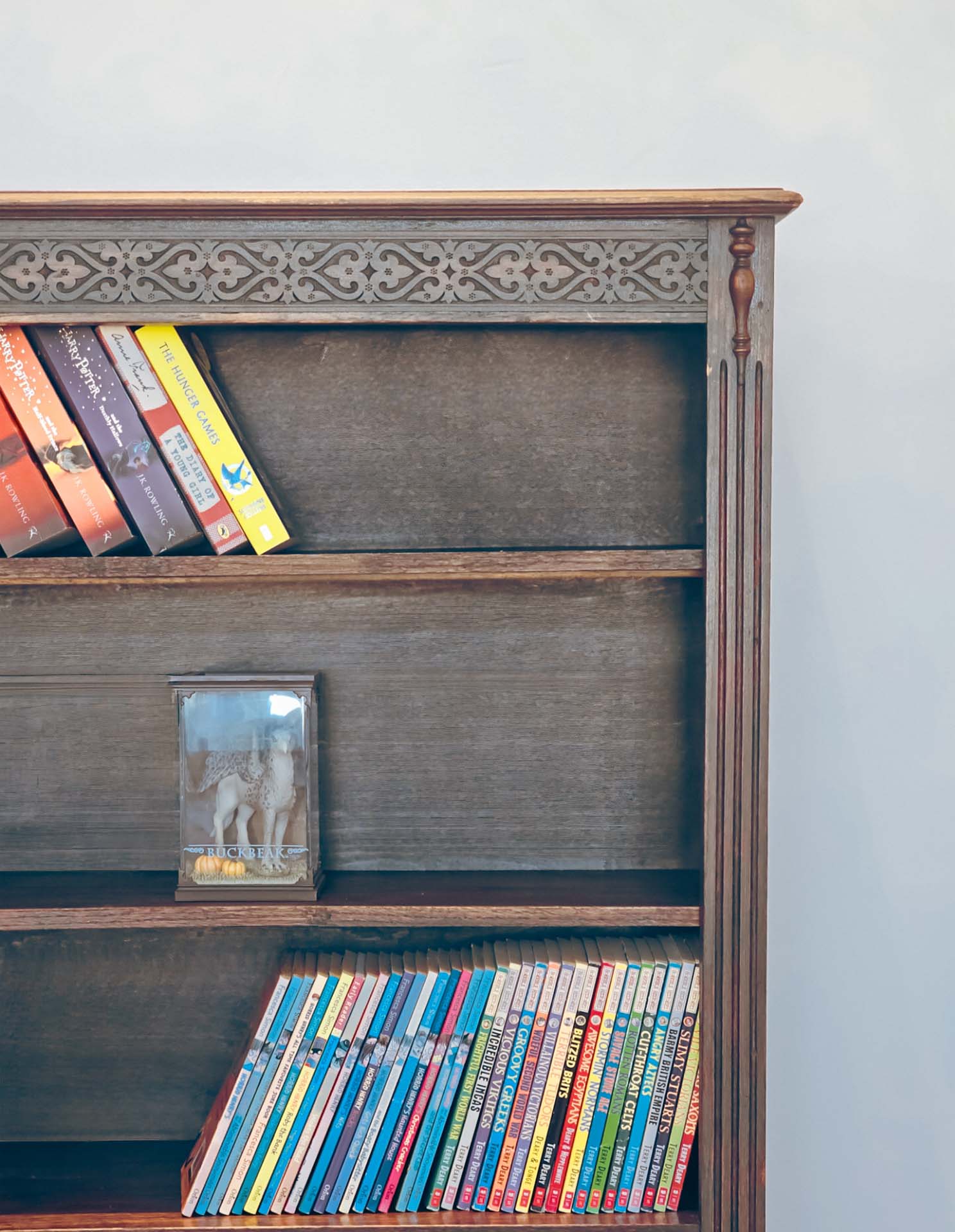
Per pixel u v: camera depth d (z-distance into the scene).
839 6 1.31
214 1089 1.29
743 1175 1.09
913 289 1.33
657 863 1.24
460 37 1.30
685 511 1.21
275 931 1.28
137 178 1.30
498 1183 1.12
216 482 1.06
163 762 1.24
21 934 1.27
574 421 1.20
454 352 1.20
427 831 1.24
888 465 1.35
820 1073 1.37
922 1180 1.38
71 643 1.23
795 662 1.36
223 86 1.30
